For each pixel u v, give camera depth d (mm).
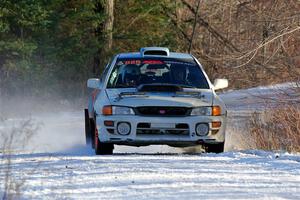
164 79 34156
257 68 73750
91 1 98438
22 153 32219
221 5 117875
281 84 64312
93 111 33625
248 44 76562
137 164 25734
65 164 25812
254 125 43312
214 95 32719
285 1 65562
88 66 102188
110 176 22734
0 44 90062
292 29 60781
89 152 34938
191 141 31281
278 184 21594
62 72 98562
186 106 31375
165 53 35844
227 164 26078
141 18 107438
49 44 96750
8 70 92000
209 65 106375
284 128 41156
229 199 19047
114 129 31219
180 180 22047
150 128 31031
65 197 19000
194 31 114500
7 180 19203
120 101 31500
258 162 26797
